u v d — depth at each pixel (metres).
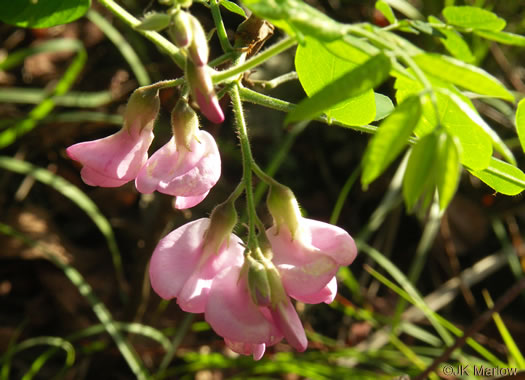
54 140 0.53
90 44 0.57
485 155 0.21
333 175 0.58
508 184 0.25
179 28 0.21
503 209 0.57
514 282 0.55
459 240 0.57
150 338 0.46
